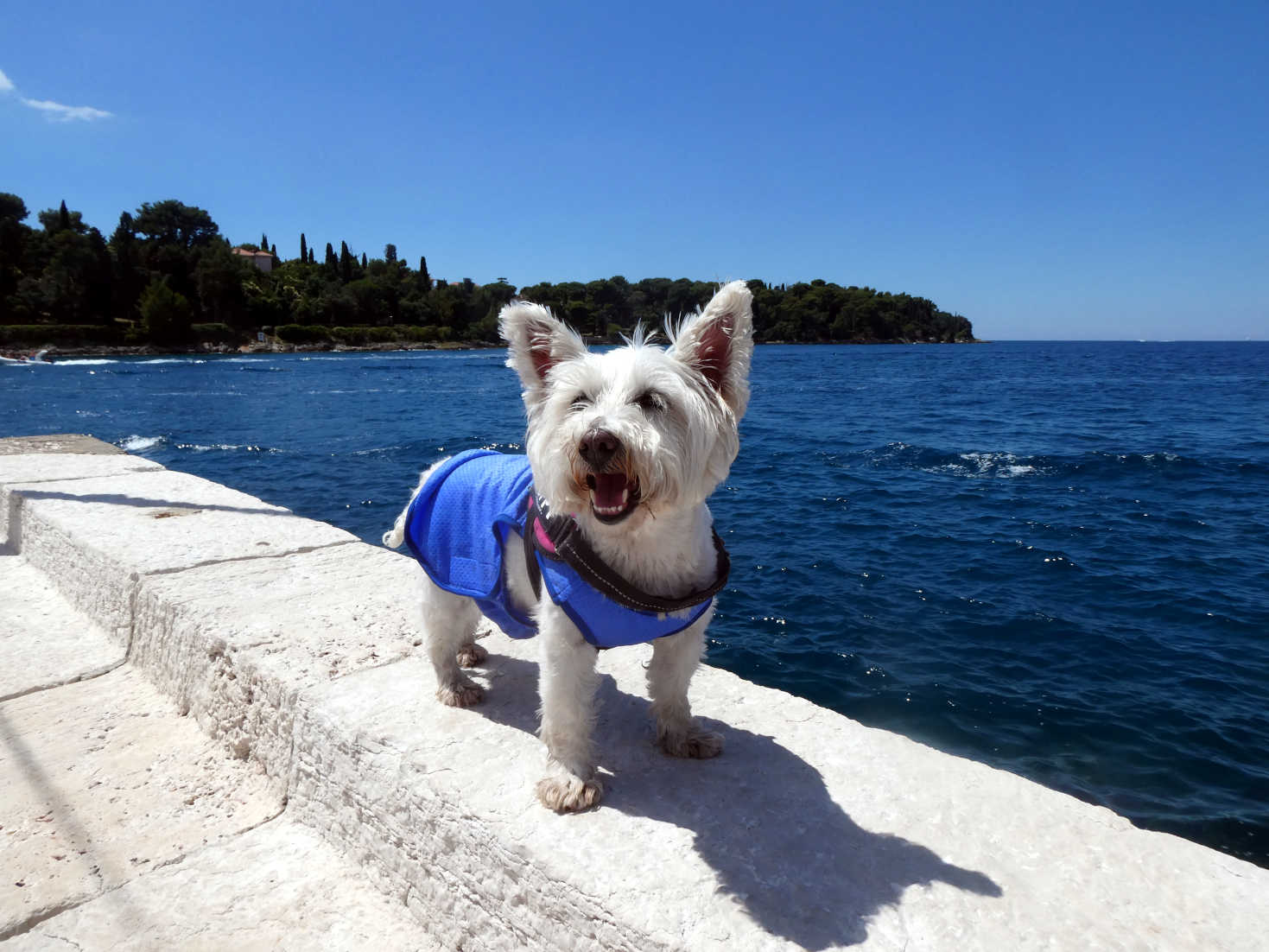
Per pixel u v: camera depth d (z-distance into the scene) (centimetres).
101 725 94
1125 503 309
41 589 135
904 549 242
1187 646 169
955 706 145
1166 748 131
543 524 66
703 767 70
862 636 175
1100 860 59
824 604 194
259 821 79
